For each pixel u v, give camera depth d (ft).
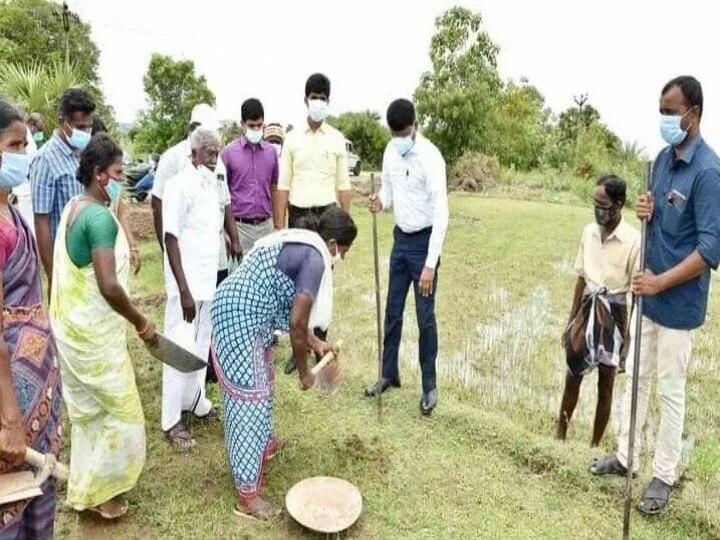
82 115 12.01
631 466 10.64
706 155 10.34
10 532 7.35
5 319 7.32
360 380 16.75
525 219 46.11
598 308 13.11
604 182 12.46
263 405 10.75
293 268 10.43
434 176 13.93
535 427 15.60
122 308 9.66
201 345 13.73
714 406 17.24
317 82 16.53
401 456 13.17
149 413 14.52
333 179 17.56
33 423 7.66
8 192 7.32
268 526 10.84
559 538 10.81
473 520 11.23
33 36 72.79
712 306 26.55
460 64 68.95
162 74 84.89
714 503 11.68
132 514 11.03
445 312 24.71
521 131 78.59
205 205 12.91
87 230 9.41
